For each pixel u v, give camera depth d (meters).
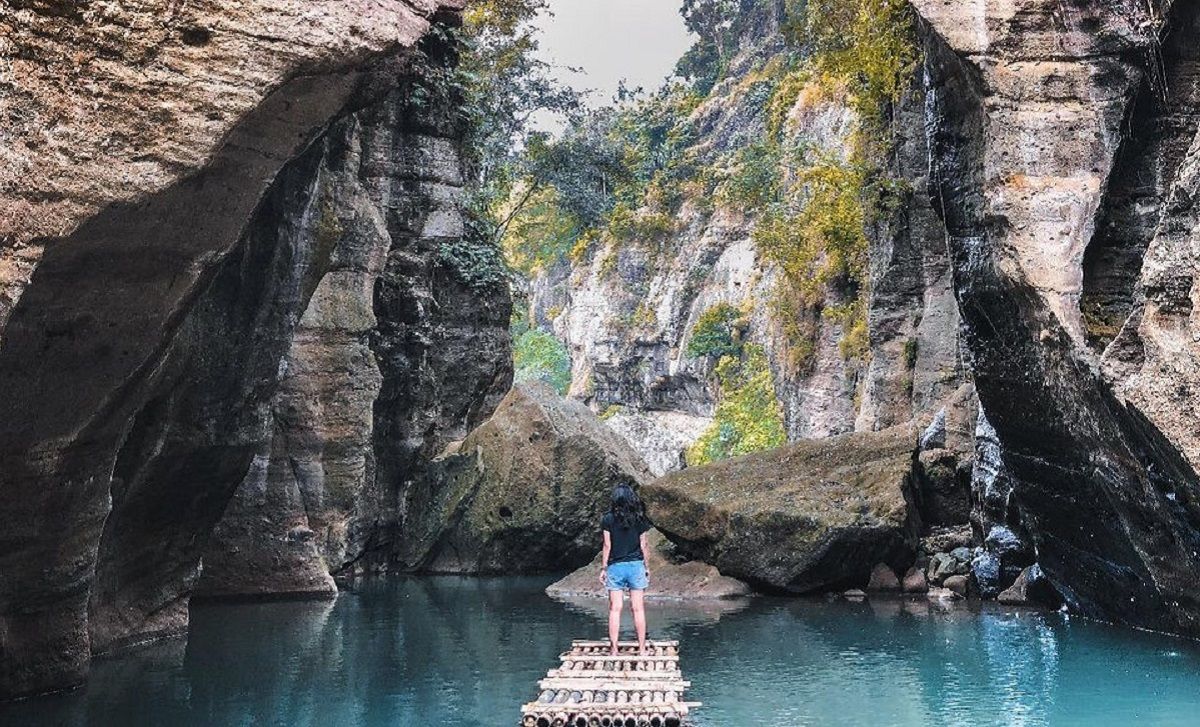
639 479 22.53
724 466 18.94
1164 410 9.09
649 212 62.88
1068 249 11.20
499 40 27.81
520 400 22.83
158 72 7.13
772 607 15.10
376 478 21.39
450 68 21.31
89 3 6.84
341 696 8.83
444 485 22.08
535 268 76.81
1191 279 9.06
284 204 11.55
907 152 23.03
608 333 62.00
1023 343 11.75
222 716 8.05
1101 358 10.00
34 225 6.69
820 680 9.48
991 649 11.00
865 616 13.87
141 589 11.64
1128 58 11.30
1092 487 11.33
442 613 14.58
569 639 12.08
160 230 7.81
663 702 7.91
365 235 17.28
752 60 64.44
